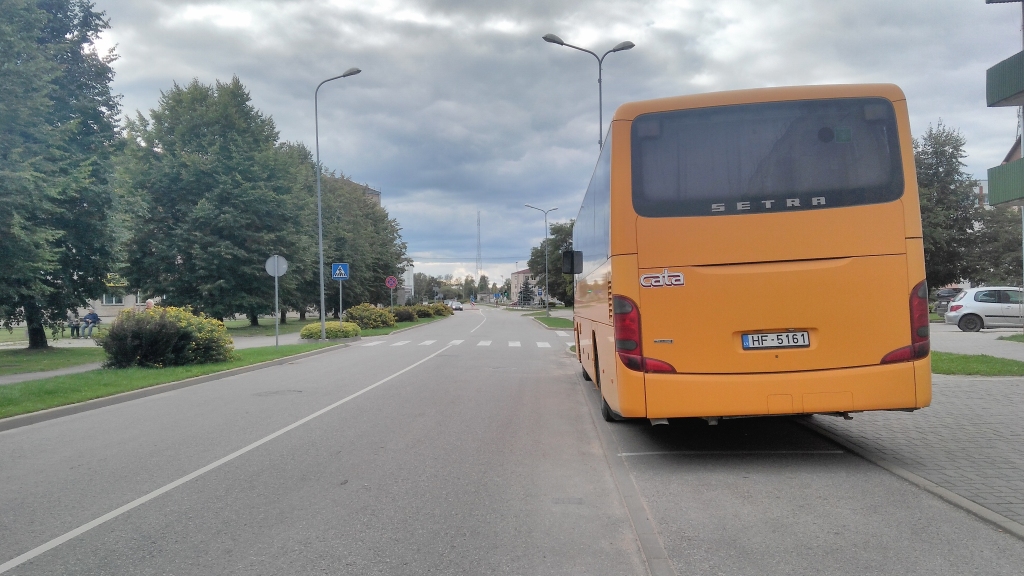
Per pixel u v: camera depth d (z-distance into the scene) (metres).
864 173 5.78
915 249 5.70
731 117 5.94
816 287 5.73
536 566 3.95
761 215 5.81
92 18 25.25
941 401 9.10
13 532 4.70
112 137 25.48
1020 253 41.12
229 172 37.84
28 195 16.98
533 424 8.73
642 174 6.00
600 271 7.59
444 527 4.66
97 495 5.63
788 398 5.71
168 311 16.44
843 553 3.97
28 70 17.45
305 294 51.97
